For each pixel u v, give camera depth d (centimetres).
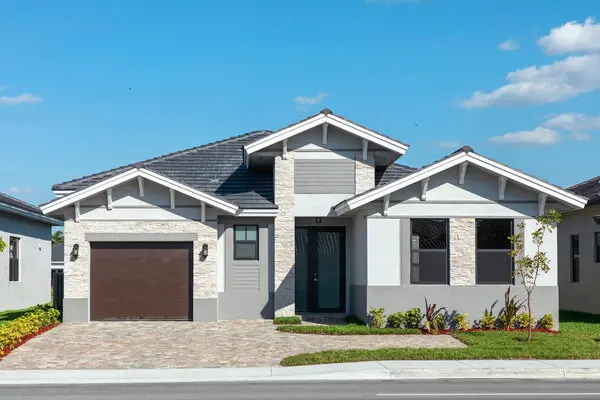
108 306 2205
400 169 2586
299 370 1475
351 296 2347
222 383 1368
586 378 1433
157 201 2216
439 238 2058
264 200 2336
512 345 1716
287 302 2270
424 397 1172
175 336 1894
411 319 2000
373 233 2041
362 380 1402
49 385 1360
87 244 2198
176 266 2223
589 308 2605
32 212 2961
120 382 1393
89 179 2428
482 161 1997
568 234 2791
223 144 2744
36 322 1988
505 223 2067
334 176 2295
